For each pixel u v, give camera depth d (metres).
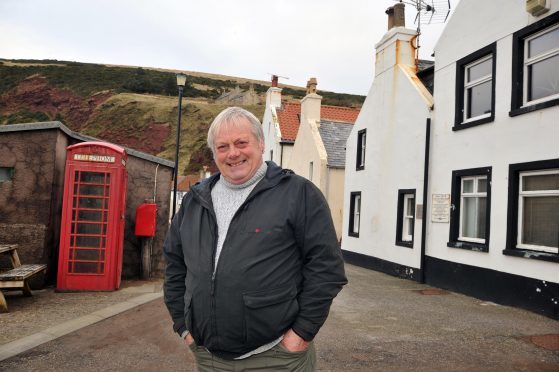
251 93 93.88
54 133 8.88
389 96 13.72
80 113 91.62
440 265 10.65
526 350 5.44
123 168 8.77
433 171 11.23
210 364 2.45
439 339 5.91
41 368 4.59
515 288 8.22
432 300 8.87
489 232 9.00
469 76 10.27
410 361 5.02
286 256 2.29
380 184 14.07
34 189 8.77
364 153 15.91
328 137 21.08
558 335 6.14
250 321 2.22
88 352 5.11
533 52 8.42
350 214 16.48
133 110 85.12
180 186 50.22
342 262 2.40
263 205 2.31
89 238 8.53
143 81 103.94
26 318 6.44
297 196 2.33
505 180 8.70
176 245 2.70
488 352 5.36
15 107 95.25
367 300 8.71
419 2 14.16
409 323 6.80
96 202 8.64
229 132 2.38
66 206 8.38
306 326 2.27
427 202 11.39
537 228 8.09
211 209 2.43
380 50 14.55
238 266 2.23
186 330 2.64
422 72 12.44
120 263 8.93
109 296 8.09
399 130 12.98
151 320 6.52
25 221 8.71
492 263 8.87
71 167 8.40
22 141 8.79
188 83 114.00
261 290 2.22
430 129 11.42
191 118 82.81
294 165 23.50
